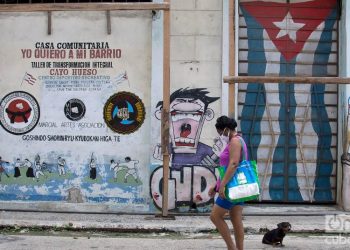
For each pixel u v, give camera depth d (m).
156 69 10.18
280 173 10.71
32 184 10.44
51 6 9.68
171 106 10.23
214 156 10.19
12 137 10.48
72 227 9.20
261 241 8.48
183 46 10.27
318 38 10.79
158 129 10.17
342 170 10.48
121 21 10.30
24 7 9.70
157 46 10.19
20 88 10.47
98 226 9.17
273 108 10.73
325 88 10.76
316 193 10.71
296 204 10.72
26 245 8.16
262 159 10.70
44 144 10.43
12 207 10.41
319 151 10.72
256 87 10.72
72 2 10.49
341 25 10.69
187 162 10.19
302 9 10.79
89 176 10.35
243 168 6.83
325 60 10.80
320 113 10.75
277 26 10.78
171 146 10.21
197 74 10.25
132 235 8.99
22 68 10.47
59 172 10.40
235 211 7.01
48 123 10.42
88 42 10.35
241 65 10.74
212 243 8.41
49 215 9.99
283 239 8.65
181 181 10.17
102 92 10.35
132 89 10.30
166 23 9.65
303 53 10.80
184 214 10.04
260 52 10.77
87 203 10.33
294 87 10.76
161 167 10.16
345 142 10.43
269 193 10.72
